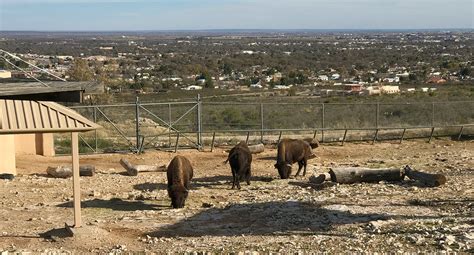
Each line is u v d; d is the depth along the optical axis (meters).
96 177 20.56
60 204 16.50
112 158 24.41
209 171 21.72
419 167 21.70
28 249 12.19
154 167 21.64
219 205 16.11
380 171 18.84
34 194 17.83
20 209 15.89
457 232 12.51
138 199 17.20
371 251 11.29
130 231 13.49
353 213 14.70
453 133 30.33
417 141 28.48
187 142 28.42
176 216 14.93
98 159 24.25
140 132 29.14
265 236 12.87
